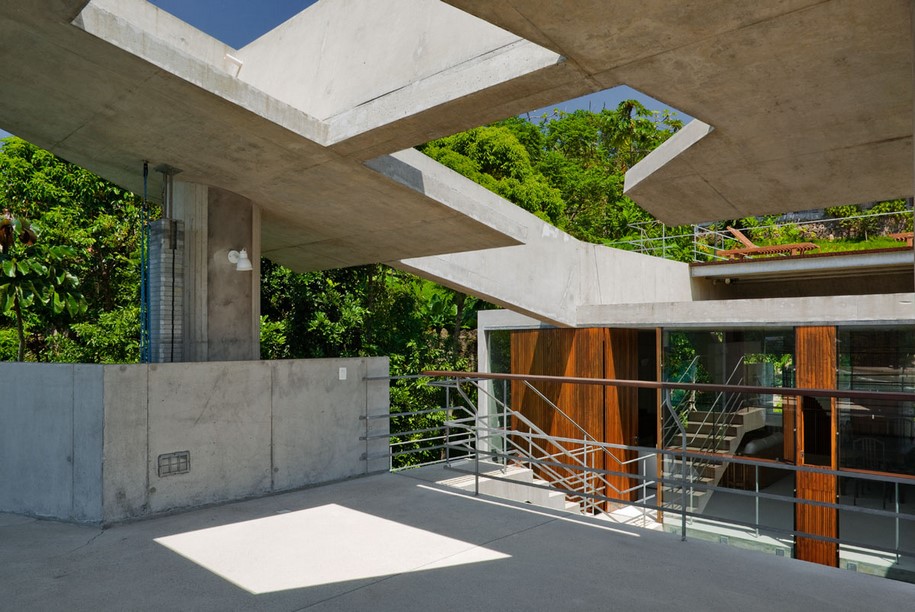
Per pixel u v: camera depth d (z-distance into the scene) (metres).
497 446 13.95
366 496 5.72
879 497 9.29
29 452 5.19
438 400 18.81
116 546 4.33
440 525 4.79
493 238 7.68
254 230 7.04
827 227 32.66
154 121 5.30
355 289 18.81
